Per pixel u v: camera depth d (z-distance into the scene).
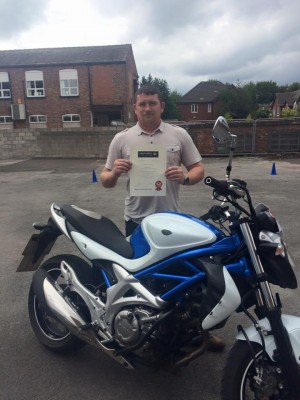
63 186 11.11
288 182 10.80
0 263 5.25
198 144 17.88
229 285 2.25
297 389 2.13
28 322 3.76
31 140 19.66
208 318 2.26
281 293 4.19
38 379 2.96
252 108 73.00
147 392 2.80
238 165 15.05
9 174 14.17
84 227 2.98
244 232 2.32
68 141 19.45
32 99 34.16
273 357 2.19
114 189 10.24
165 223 2.54
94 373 3.02
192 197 8.84
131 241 2.78
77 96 33.88
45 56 35.06
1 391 2.84
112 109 33.94
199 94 73.88
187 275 2.48
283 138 17.58
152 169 2.98
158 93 3.15
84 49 36.00
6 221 7.40
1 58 35.25
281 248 2.24
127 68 34.34
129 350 2.59
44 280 3.29
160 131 3.21
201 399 2.73
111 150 3.34
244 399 2.28
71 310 3.01
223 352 3.24
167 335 2.53
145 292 2.53
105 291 2.97
